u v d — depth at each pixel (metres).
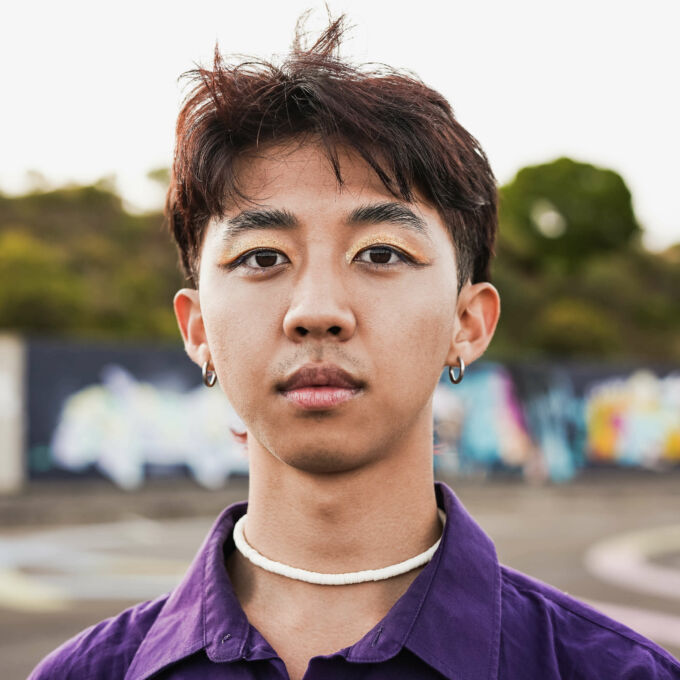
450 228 1.30
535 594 1.30
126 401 14.94
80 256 26.14
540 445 18.77
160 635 1.29
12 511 12.80
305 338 1.16
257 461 1.31
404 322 1.19
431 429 1.32
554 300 30.67
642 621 6.63
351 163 1.21
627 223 35.62
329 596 1.25
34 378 14.25
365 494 1.24
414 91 1.28
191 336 1.44
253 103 1.23
